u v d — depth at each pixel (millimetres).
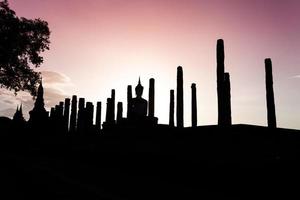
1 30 24719
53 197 9555
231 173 9367
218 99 13461
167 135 12180
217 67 13797
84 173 13711
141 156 13109
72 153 19859
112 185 11078
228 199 8609
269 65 17328
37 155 23094
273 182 8836
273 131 10234
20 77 27156
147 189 10047
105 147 16031
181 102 17125
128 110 20328
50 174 13758
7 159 20234
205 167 10109
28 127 35219
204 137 10594
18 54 26078
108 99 23031
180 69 17422
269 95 17047
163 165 11781
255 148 9531
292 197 8516
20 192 10188
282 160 9273
